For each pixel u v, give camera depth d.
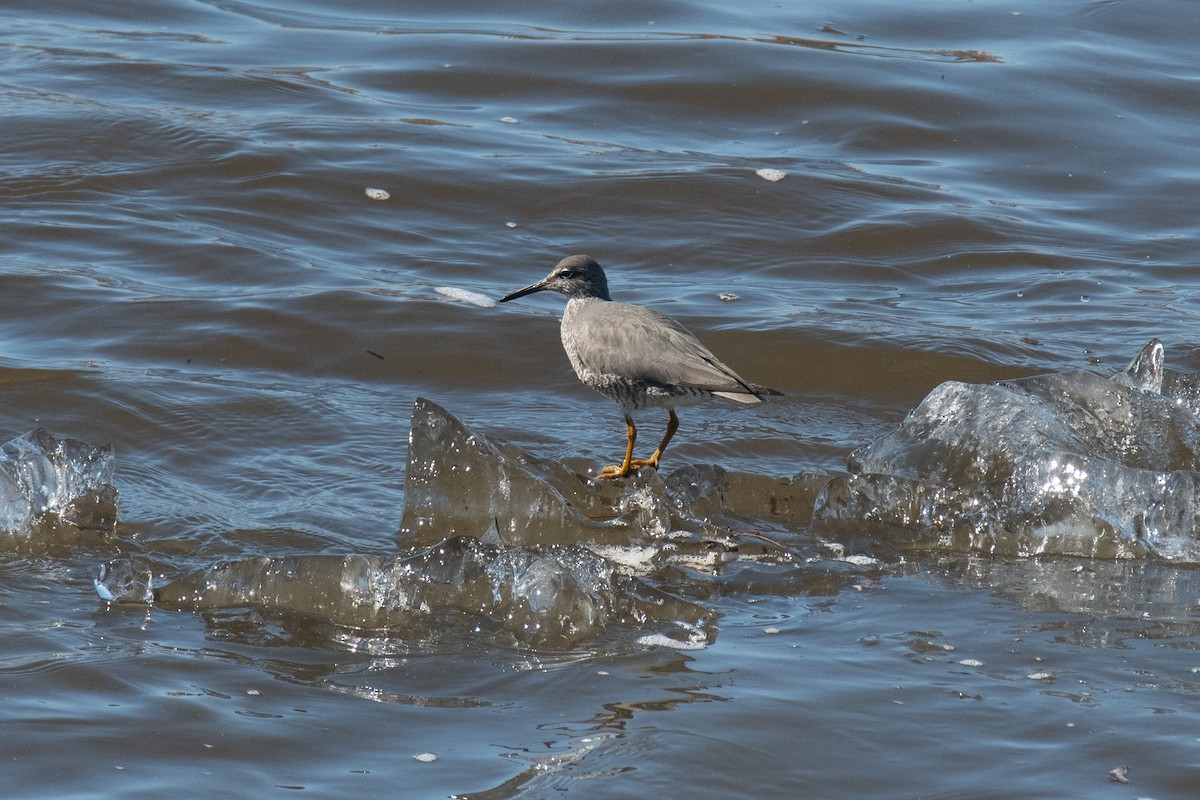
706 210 19.12
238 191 18.62
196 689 8.50
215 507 11.54
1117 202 20.25
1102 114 22.92
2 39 23.59
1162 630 9.62
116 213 17.70
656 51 24.27
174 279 16.20
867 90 23.11
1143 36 26.30
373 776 7.59
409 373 14.61
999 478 11.99
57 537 10.80
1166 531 11.11
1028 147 21.80
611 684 8.70
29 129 19.78
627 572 10.64
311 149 19.94
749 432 13.72
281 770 7.64
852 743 8.01
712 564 10.85
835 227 18.84
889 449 12.73
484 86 23.02
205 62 23.30
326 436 13.01
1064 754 7.92
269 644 9.21
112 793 7.33
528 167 20.08
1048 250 18.47
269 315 15.32
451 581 9.88
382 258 17.34
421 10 26.67
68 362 13.95
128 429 12.75
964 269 17.95
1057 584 10.49
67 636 9.16
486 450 11.48
